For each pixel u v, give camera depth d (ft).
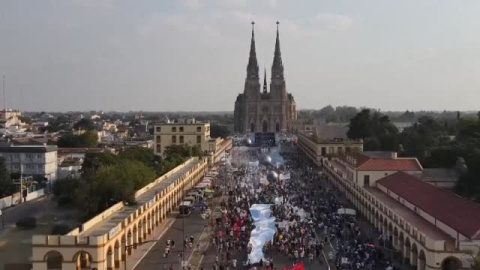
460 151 482.28
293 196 472.03
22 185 515.50
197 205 437.99
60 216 431.02
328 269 268.62
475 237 232.12
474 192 390.42
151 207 360.07
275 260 287.69
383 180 402.31
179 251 309.42
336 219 377.71
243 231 349.20
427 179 413.39
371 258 282.97
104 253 243.60
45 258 239.91
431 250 236.02
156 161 631.97
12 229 386.32
